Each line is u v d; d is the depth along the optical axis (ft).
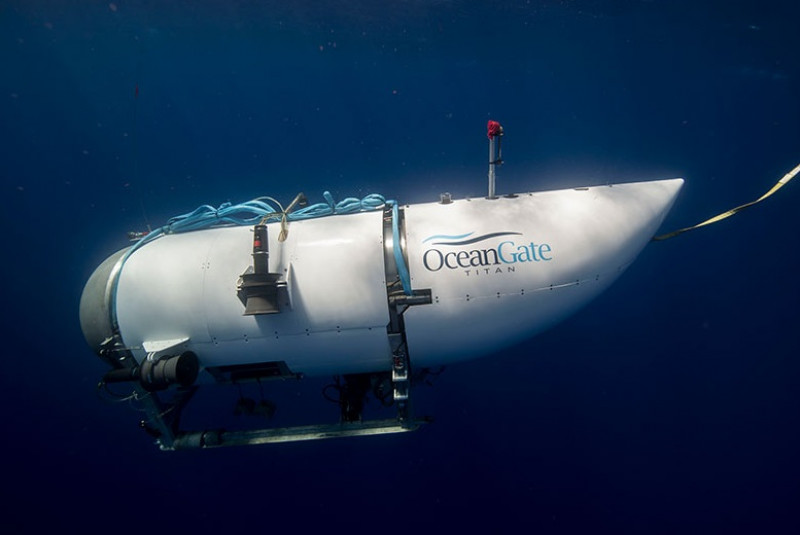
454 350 8.12
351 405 9.11
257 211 8.26
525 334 8.16
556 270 7.32
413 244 7.37
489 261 7.19
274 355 7.81
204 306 7.44
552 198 8.17
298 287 7.22
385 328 7.36
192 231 9.00
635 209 7.97
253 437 8.61
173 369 6.91
